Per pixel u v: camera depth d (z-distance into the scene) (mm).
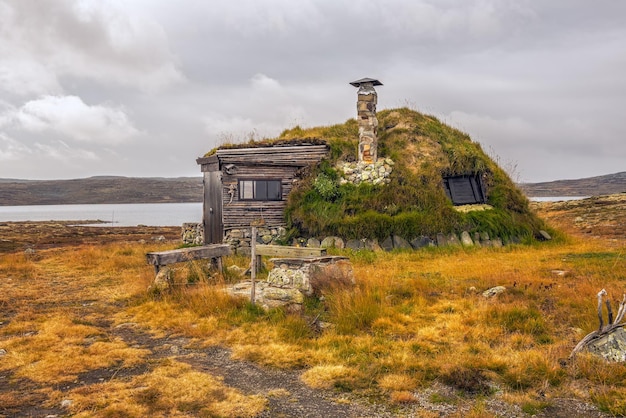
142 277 13492
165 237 38406
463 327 8641
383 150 22797
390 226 19547
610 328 7184
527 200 23938
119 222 78500
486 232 20469
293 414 5664
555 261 15516
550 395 6039
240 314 9914
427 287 11742
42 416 5555
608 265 14078
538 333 8344
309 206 20859
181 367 7199
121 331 9422
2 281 15148
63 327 9344
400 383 6441
